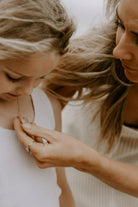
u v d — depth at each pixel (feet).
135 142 3.51
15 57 2.01
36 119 2.72
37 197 2.50
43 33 2.04
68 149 2.51
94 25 3.26
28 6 2.00
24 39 2.01
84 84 3.28
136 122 3.47
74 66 3.15
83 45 3.18
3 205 2.36
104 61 3.18
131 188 2.87
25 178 2.47
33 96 2.77
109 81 3.28
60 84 3.25
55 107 2.99
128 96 3.34
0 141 2.41
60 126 3.06
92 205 3.89
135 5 2.29
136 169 2.88
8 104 2.54
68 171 3.96
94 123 3.72
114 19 3.05
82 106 3.76
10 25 1.98
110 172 2.76
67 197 3.09
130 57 2.56
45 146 2.44
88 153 2.60
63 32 2.14
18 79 2.15
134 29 2.37
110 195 3.80
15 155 2.45
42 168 2.51
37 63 2.08
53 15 2.09
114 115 3.42
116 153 3.64
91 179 3.83
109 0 3.04
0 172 2.36
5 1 1.98
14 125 2.46
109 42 3.11
